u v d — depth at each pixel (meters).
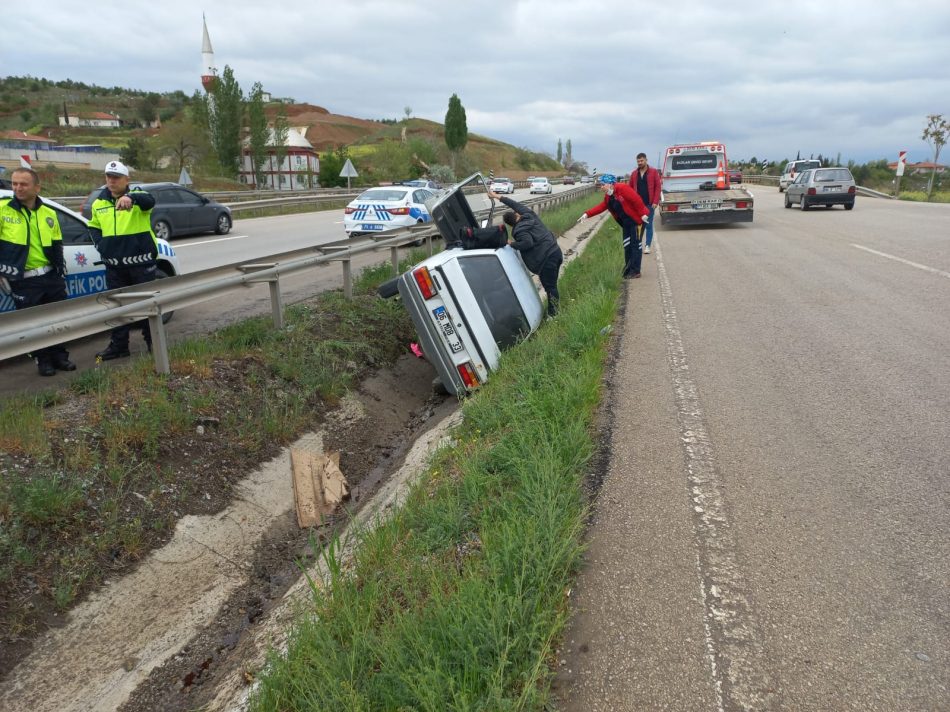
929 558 3.07
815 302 8.16
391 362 8.30
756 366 5.84
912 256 11.29
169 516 4.42
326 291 9.17
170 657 3.63
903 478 3.78
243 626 3.92
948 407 4.73
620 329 7.35
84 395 5.20
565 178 66.19
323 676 2.53
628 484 3.86
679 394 5.23
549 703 2.34
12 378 5.98
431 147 83.62
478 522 3.51
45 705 3.19
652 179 12.69
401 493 4.61
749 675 2.45
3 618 3.38
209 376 5.86
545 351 6.14
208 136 60.31
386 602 3.02
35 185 5.84
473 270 7.14
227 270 6.64
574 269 11.22
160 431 4.90
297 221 25.14
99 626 3.62
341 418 6.60
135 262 6.52
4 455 4.11
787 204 26.22
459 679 2.40
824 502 3.58
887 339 6.44
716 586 2.95
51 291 6.09
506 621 2.59
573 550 3.11
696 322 7.51
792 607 2.79
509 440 4.33
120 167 6.36
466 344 6.76
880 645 2.56
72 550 3.84
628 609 2.83
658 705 2.34
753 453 4.18
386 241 9.88
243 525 4.75
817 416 4.68
